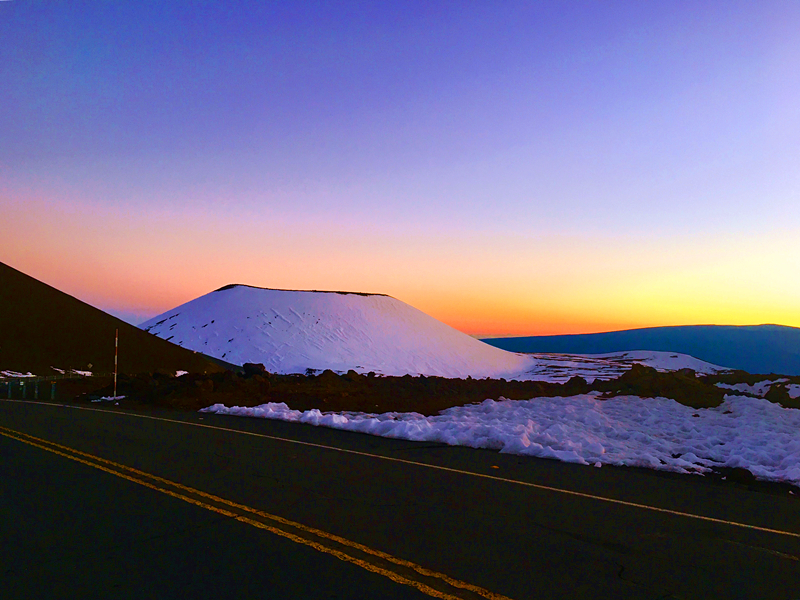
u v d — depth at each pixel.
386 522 5.43
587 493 6.74
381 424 11.46
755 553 4.86
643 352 106.44
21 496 6.22
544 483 7.20
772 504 6.54
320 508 5.86
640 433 11.15
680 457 9.30
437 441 10.35
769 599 3.94
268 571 4.22
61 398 18.44
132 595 3.81
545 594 3.91
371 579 4.10
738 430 11.74
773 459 9.07
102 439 9.95
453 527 5.32
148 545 4.75
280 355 78.56
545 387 22.23
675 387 17.97
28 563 4.36
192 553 4.57
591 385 20.94
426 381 22.20
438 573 4.23
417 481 7.15
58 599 3.75
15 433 10.53
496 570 4.32
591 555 4.69
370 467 7.96
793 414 13.86
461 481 7.20
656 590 4.03
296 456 8.65
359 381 23.23
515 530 5.27
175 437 10.27
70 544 4.77
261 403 16.64
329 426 12.02
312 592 3.87
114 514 5.59
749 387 18.38
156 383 19.27
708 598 3.93
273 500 6.13
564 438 10.24
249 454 8.74
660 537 5.21
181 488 6.59
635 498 6.58
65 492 6.39
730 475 7.88
